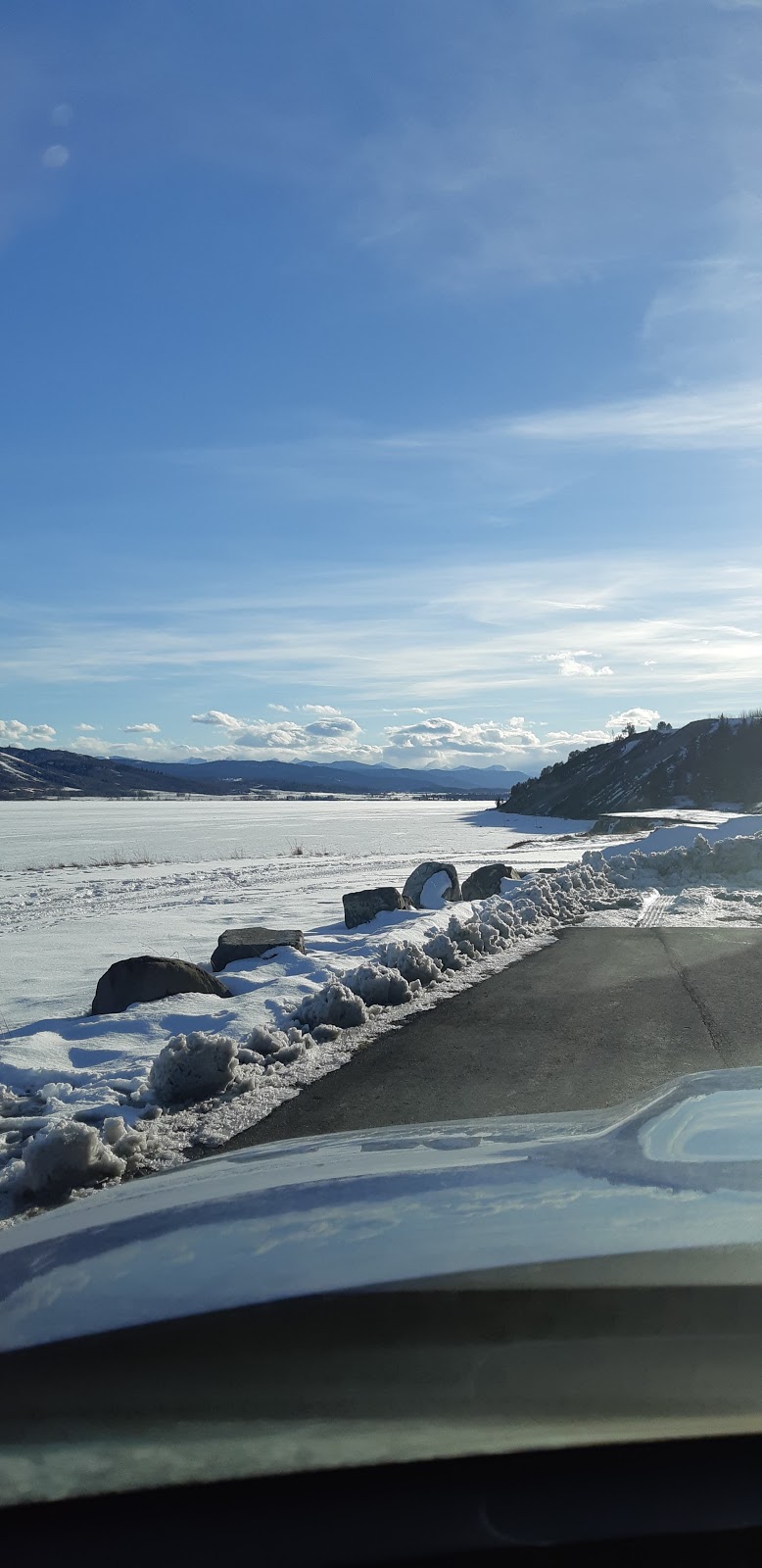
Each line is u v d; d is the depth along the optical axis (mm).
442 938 10898
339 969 10562
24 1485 1420
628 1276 1493
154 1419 1472
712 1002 8508
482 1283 1495
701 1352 1463
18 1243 2184
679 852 20891
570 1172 2133
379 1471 1379
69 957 13227
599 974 10078
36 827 72375
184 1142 5340
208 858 41906
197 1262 1750
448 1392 1480
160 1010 8742
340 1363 1488
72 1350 1483
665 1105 2727
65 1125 4781
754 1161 2129
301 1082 6445
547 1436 1424
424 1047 7250
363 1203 2027
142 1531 1372
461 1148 2598
